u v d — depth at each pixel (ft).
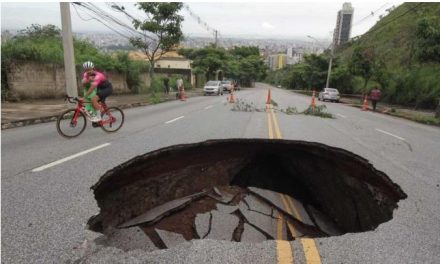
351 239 9.27
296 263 7.97
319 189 20.70
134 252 8.25
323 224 17.76
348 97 121.80
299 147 22.63
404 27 116.26
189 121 33.17
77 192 12.27
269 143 22.99
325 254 8.43
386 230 9.96
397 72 86.28
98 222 11.06
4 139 22.50
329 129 31.53
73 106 37.04
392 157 20.33
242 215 16.69
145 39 66.95
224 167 22.59
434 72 71.31
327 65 142.92
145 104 55.62
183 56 192.75
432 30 59.82
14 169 15.12
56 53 50.90
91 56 63.67
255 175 23.62
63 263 7.75
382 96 86.79
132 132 25.73
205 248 8.48
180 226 14.73
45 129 26.94
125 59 75.46
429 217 11.07
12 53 44.09
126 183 15.31
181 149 19.49
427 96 68.80
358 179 17.87
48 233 9.14
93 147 19.92
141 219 14.48
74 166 15.67
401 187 14.42
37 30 75.05
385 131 33.68
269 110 49.55
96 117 24.31
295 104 68.90
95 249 8.36
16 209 10.68
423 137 31.17
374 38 134.21
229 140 22.43
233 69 204.44
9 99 43.73
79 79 56.44
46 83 49.03
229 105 56.54
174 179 18.83
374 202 15.57
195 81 147.43
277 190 22.65
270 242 8.88
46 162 16.37
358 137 27.68
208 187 20.45
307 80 149.28
